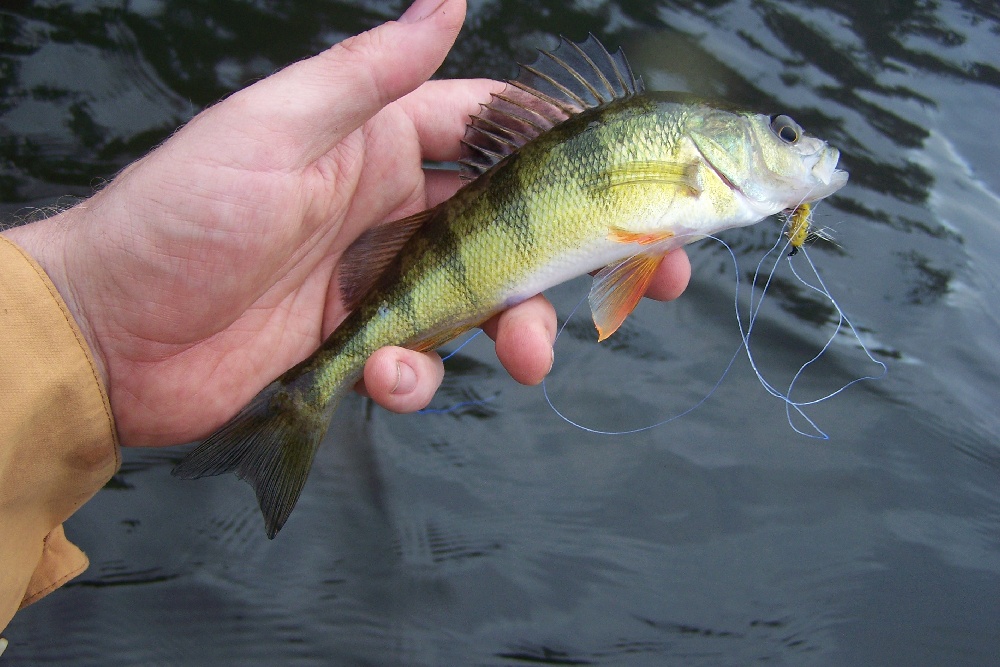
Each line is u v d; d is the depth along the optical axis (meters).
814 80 0.56
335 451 0.45
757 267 0.51
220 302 0.38
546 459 0.46
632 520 0.45
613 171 0.38
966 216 0.52
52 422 0.35
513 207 0.38
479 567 0.43
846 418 0.47
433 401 0.47
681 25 0.57
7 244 0.35
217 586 0.42
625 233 0.38
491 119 0.39
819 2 0.60
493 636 0.42
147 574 0.42
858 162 0.53
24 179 0.49
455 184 0.43
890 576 0.43
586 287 0.50
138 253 0.36
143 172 0.36
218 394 0.40
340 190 0.40
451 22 0.36
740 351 0.49
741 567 0.44
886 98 0.56
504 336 0.39
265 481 0.37
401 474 0.45
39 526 0.36
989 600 0.43
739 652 0.42
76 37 0.52
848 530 0.44
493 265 0.38
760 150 0.39
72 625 0.41
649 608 0.43
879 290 0.50
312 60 0.36
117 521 0.43
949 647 0.42
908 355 0.48
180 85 0.52
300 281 0.41
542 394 0.47
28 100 0.51
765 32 0.58
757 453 0.46
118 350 0.38
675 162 0.38
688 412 0.47
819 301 0.50
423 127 0.42
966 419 0.47
